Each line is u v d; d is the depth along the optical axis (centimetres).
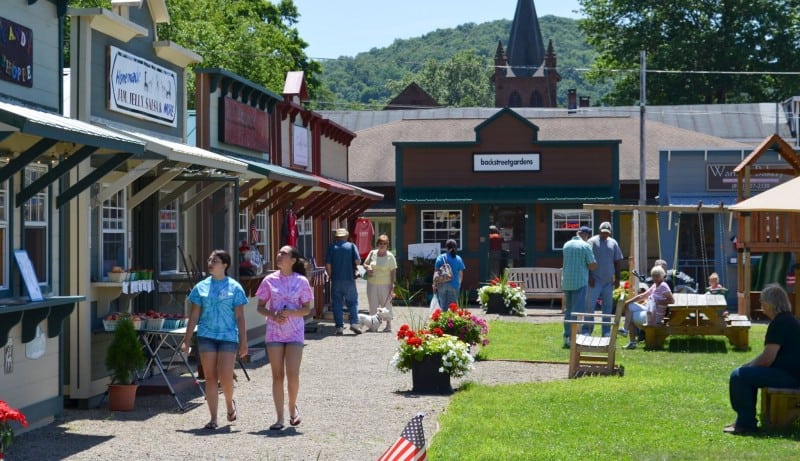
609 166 3244
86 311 1309
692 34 6769
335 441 1064
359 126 6431
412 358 1392
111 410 1270
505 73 9912
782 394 1078
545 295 3041
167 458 981
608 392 1335
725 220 3138
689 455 952
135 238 1548
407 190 3288
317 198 2612
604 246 1978
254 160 2197
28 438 1091
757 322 2512
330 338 2145
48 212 1230
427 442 1020
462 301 2323
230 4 5338
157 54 1591
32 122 893
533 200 3231
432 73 15962
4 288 1111
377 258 2348
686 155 3153
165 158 1322
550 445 1004
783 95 6706
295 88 2570
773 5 6725
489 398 1295
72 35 1337
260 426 1155
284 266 1166
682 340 2000
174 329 1330
